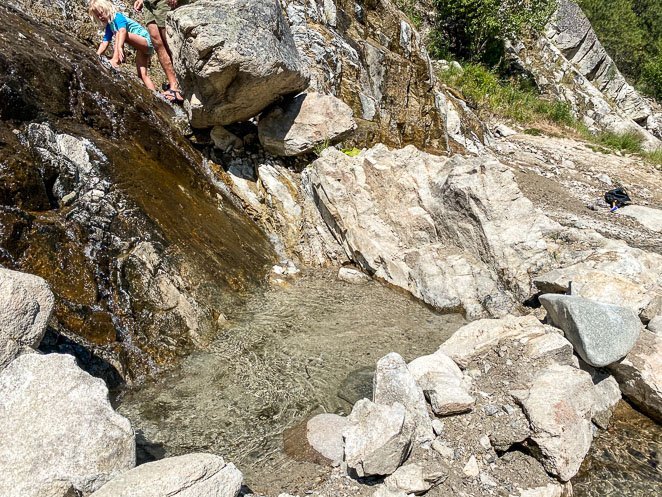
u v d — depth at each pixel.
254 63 6.90
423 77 13.00
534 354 4.99
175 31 7.10
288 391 4.80
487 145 15.48
